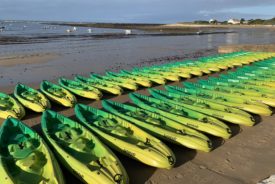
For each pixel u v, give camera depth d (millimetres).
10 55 28734
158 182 7191
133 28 116562
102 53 30844
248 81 14711
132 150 7727
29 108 11617
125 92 14805
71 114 11859
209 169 7695
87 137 8328
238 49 29250
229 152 8531
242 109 11141
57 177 6340
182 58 27141
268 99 11797
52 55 28953
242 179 7258
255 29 94875
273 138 9422
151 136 8305
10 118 9203
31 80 17922
